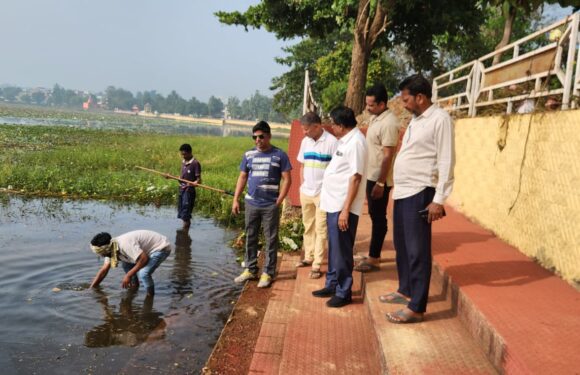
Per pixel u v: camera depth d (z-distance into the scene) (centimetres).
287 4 1591
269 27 1703
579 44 441
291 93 3797
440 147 299
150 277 517
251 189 532
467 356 271
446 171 295
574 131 358
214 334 430
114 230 795
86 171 1379
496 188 514
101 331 425
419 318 320
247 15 1684
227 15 1705
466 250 438
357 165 382
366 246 553
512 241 459
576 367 220
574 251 344
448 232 521
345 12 1413
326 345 346
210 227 859
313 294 448
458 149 684
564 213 362
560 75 437
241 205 963
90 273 572
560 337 252
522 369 221
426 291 314
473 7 1426
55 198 1048
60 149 1875
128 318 455
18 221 822
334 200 405
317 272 510
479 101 692
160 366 370
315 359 326
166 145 2341
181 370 365
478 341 284
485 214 547
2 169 1227
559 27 468
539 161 413
